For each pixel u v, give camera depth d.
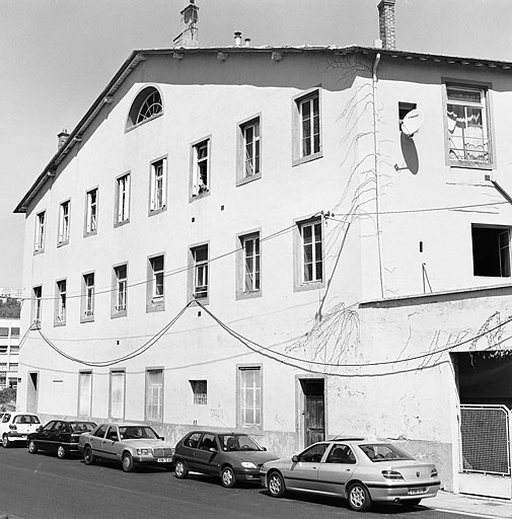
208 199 25.38
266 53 23.58
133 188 29.77
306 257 21.50
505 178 21.27
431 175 20.59
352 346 19.22
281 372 21.42
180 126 27.41
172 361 26.12
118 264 30.03
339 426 19.20
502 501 15.45
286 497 15.84
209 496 15.86
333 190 20.69
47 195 37.38
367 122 20.28
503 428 15.95
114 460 21.25
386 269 19.61
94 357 30.95
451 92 21.56
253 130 24.16
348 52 20.61
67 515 13.12
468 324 16.88
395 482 13.73
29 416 30.55
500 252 21.50
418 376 17.69
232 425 22.91
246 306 23.05
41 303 36.53
